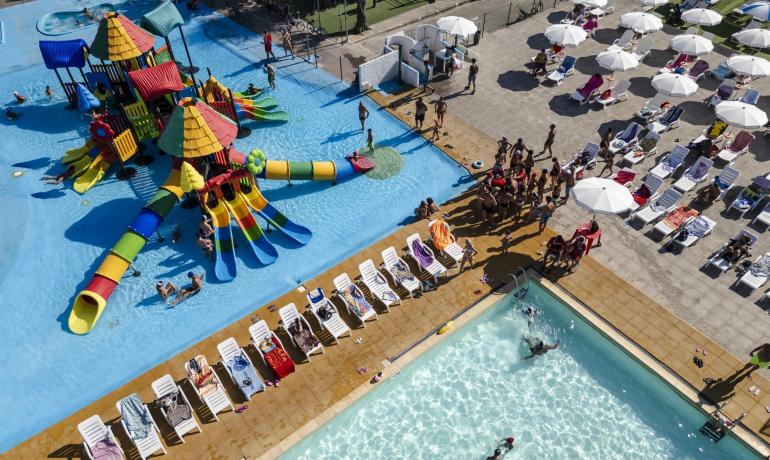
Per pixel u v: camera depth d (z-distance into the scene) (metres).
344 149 26.66
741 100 28.48
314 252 21.72
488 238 22.12
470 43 34.50
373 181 24.97
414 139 27.27
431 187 24.62
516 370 18.11
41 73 32.62
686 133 27.30
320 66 32.34
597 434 16.48
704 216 22.69
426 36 31.22
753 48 33.72
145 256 21.55
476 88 30.61
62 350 18.44
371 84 30.56
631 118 28.36
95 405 16.81
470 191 24.34
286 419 16.31
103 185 24.75
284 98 29.88
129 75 23.64
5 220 23.09
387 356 17.94
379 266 20.98
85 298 19.77
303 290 20.20
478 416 16.89
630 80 31.36
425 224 22.77
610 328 18.70
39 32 36.34
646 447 16.22
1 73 32.50
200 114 20.67
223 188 22.27
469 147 26.66
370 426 16.70
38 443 15.91
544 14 37.69
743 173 24.94
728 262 20.62
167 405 15.88
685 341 18.34
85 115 28.94
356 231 22.56
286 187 24.78
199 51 33.84
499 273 20.70
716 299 19.77
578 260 20.72
